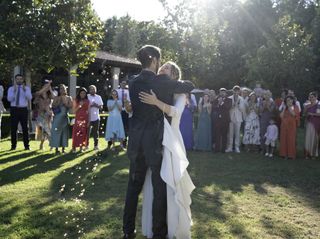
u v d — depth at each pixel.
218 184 6.98
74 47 13.68
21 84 9.98
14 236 4.30
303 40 21.19
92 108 10.35
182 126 10.94
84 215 5.04
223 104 10.67
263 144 10.66
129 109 4.08
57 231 4.50
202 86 23.11
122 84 10.75
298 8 32.81
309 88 20.97
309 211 5.64
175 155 3.78
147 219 4.08
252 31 28.48
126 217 4.07
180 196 3.80
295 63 20.42
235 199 6.09
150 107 3.83
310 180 7.62
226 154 10.47
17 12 12.69
